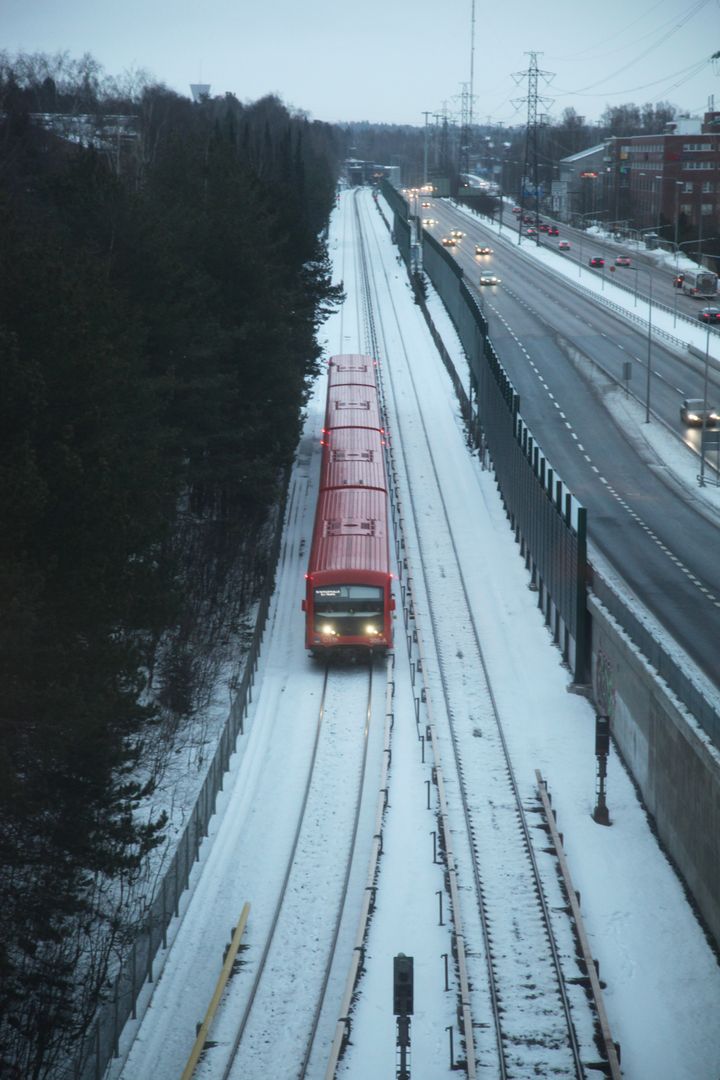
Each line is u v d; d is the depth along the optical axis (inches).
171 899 1385.3
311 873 1492.4
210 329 2290.8
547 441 3774.6
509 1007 1213.7
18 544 1186.6
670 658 1556.3
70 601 1243.2
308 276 3860.7
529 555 2706.7
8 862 1151.6
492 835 1569.9
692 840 1425.9
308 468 3595.0
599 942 1331.2
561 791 1701.5
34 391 1294.3
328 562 2215.8
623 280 7308.1
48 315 1430.9
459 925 1333.7
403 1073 1058.1
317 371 3811.5
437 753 1770.4
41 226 2301.9
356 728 1931.6
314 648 2190.0
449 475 3545.8
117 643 1320.1
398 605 2517.2
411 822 1609.3
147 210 2246.6
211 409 2308.1
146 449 1727.4
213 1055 1149.1
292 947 1334.9
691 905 1411.2
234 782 1743.4
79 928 1278.3
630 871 1486.2
